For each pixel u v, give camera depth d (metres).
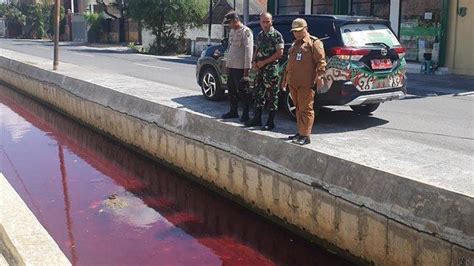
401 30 21.34
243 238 7.39
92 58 28.33
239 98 9.02
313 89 7.16
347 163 6.30
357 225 6.08
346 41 8.45
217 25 34.41
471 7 18.91
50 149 12.68
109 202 8.73
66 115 16.34
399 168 6.24
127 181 10.09
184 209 8.55
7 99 21.22
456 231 4.97
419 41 20.66
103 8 51.78
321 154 6.70
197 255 6.78
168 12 34.00
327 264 6.61
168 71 20.81
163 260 6.57
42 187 9.55
